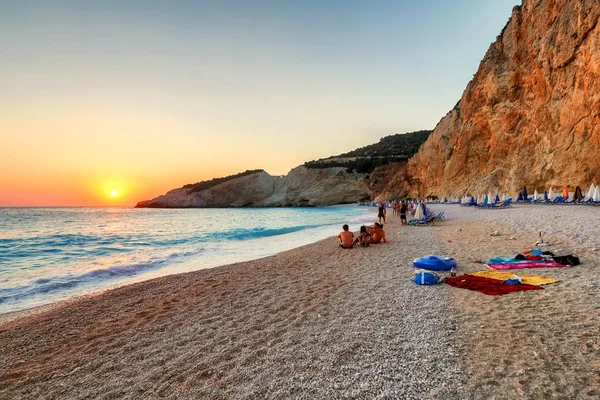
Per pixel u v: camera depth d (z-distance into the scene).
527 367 3.32
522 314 4.70
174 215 65.81
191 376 3.63
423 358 3.69
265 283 7.80
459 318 4.77
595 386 2.93
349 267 9.02
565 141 28.22
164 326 5.32
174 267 11.75
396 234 15.88
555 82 30.06
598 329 4.05
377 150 148.62
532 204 28.12
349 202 108.62
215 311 5.91
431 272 7.18
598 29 24.69
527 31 35.91
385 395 3.06
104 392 3.46
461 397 2.95
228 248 16.33
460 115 51.94
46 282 9.76
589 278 6.23
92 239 22.19
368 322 4.87
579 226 12.16
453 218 22.31
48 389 3.61
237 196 130.75
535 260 7.84
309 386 3.29
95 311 6.46
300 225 31.95
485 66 43.62
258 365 3.78
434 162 59.94
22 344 4.98
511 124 37.94
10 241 21.31
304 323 5.00
